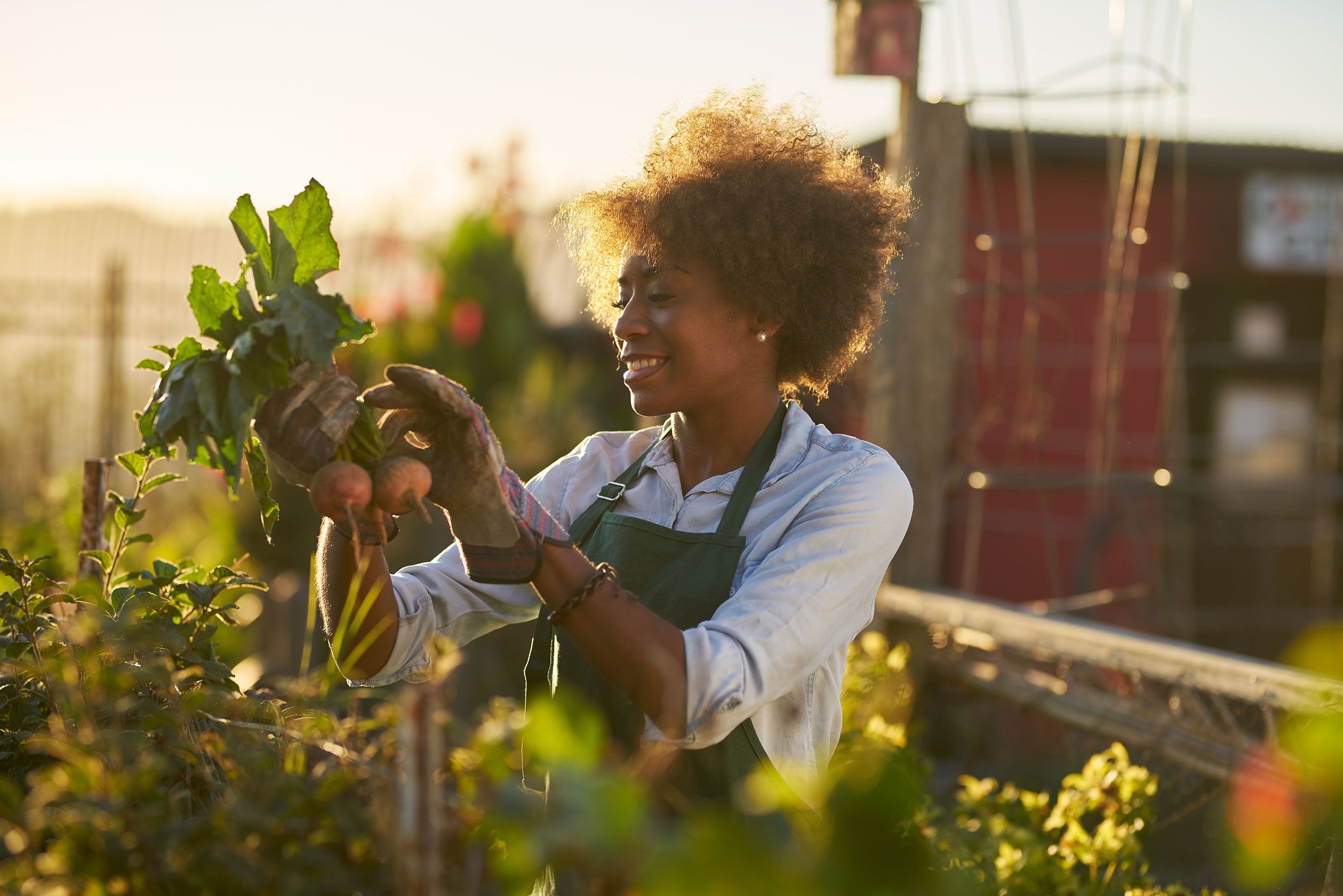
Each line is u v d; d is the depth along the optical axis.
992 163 7.52
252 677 4.38
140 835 1.03
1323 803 0.91
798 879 0.83
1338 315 8.23
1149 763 3.14
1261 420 8.48
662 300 1.75
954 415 4.82
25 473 7.17
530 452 6.58
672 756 1.53
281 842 1.06
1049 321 7.40
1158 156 7.76
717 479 1.78
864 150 7.23
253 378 1.27
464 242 7.74
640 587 1.73
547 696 1.78
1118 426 7.60
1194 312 8.36
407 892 0.99
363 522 1.54
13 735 1.47
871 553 1.65
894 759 0.90
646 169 1.89
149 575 1.75
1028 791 3.23
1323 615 7.80
